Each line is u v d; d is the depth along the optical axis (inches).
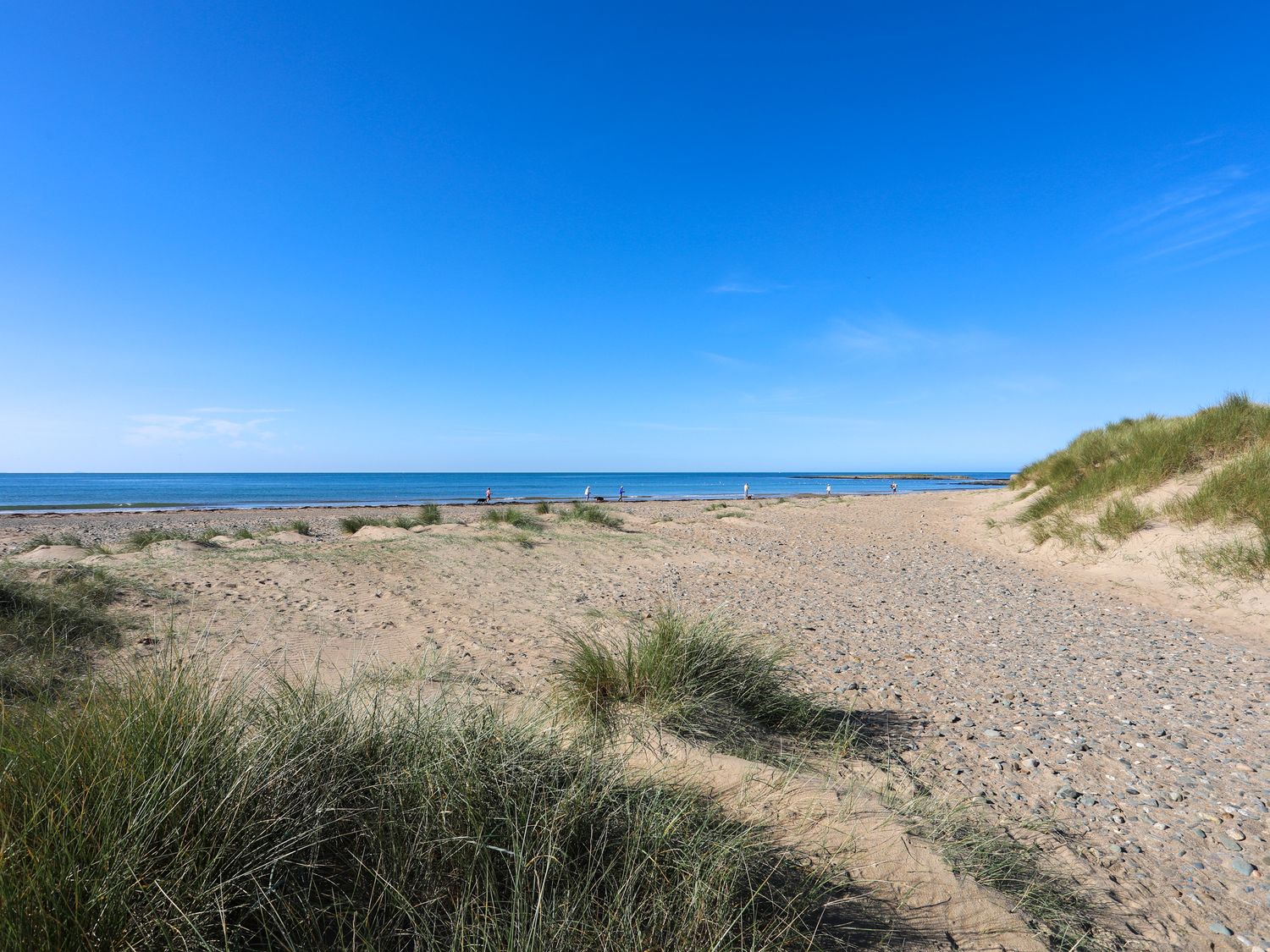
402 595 332.5
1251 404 544.1
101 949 66.5
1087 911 103.5
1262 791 146.1
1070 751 166.9
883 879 101.2
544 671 209.5
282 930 71.1
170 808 77.2
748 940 83.6
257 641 233.0
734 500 1649.9
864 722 182.7
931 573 461.1
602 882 88.4
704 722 163.0
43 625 211.0
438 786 93.9
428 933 73.9
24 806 76.1
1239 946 97.4
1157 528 447.5
